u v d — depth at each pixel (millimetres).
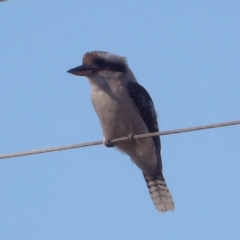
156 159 14898
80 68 13852
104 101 13750
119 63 13992
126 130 14070
